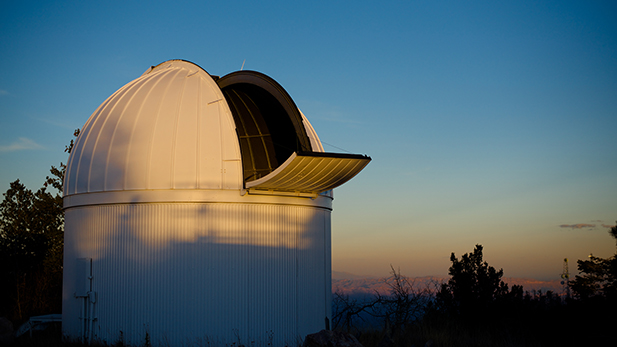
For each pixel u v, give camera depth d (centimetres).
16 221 3653
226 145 1684
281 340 1714
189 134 1683
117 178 1697
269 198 1725
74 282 1795
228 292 1647
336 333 1272
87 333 1728
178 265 1638
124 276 1683
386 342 1692
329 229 2011
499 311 2136
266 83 1806
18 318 2842
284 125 1875
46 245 3562
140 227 1675
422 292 2311
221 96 1755
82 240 1789
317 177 1592
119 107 1839
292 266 1769
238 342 1639
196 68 1906
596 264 2033
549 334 1870
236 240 1670
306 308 1800
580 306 1891
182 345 1617
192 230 1644
